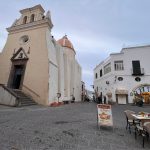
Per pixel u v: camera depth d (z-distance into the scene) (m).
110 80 30.16
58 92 23.27
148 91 28.80
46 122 8.12
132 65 29.47
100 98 29.20
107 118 7.34
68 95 28.83
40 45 21.03
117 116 12.10
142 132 5.66
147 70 29.00
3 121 7.78
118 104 27.38
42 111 12.63
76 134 6.20
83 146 4.89
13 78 21.64
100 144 5.19
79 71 42.44
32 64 20.66
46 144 4.85
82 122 8.72
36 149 4.38
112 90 29.17
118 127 7.98
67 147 4.70
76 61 38.78
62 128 7.02
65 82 28.44
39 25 22.17
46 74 19.39
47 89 18.81
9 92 15.83
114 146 5.07
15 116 9.44
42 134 5.90
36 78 19.80
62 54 26.55
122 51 30.55
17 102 15.26
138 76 28.95
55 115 10.82
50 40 22.36
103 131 7.01
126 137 6.25
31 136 5.57
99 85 38.81
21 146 4.55
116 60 30.17
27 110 12.73
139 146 5.20
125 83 29.00
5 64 22.58
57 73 23.02
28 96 18.83
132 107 21.42
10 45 23.20
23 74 20.70
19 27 23.42
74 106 20.00
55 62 22.77
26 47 21.92
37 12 23.98
